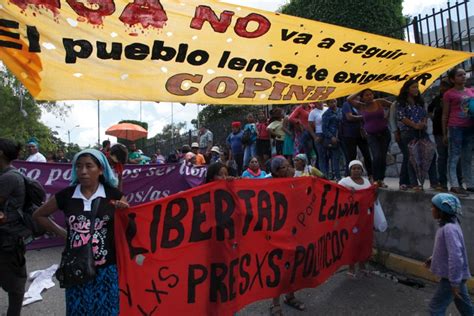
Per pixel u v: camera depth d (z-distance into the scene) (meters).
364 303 4.41
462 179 5.80
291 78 3.74
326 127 7.32
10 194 3.22
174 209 3.25
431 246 5.17
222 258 3.52
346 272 5.45
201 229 3.41
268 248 3.94
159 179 7.73
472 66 6.95
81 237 2.52
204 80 3.18
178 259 3.25
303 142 8.33
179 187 7.89
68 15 2.50
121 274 2.85
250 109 15.99
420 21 7.61
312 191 4.45
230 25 3.06
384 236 5.91
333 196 4.73
